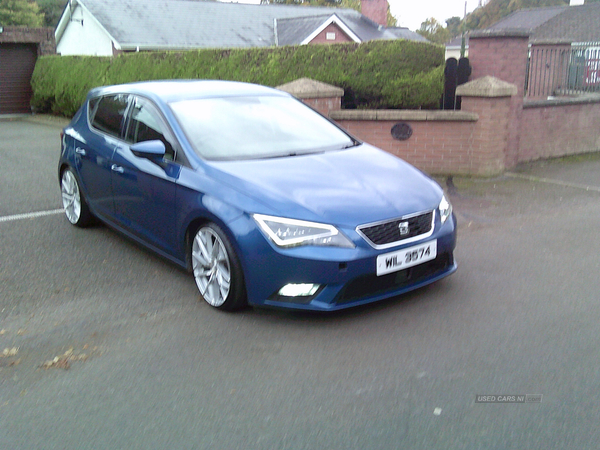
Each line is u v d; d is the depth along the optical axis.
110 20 27.92
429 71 9.50
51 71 19.30
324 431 2.77
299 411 2.95
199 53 13.12
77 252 5.50
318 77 10.32
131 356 3.55
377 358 3.45
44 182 8.62
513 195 7.44
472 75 9.02
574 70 11.05
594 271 4.79
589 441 2.64
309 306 3.73
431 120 8.50
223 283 4.04
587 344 3.56
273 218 3.73
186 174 4.34
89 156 5.64
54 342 3.75
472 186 7.97
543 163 9.59
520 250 5.35
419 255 3.95
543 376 3.21
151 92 5.16
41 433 2.82
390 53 9.59
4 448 2.71
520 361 3.37
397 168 4.54
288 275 3.70
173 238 4.56
